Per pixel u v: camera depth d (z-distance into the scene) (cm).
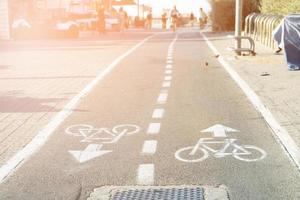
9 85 1273
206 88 1184
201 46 2481
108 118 873
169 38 3284
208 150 673
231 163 617
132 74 1449
